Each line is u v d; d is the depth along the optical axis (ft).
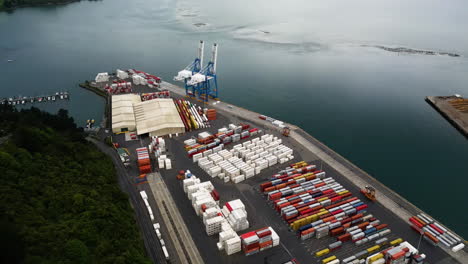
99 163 529.45
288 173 535.19
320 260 380.37
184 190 495.41
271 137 647.97
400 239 405.18
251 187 510.58
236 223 415.85
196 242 404.57
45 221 358.23
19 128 496.23
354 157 651.25
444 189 557.74
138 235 403.34
